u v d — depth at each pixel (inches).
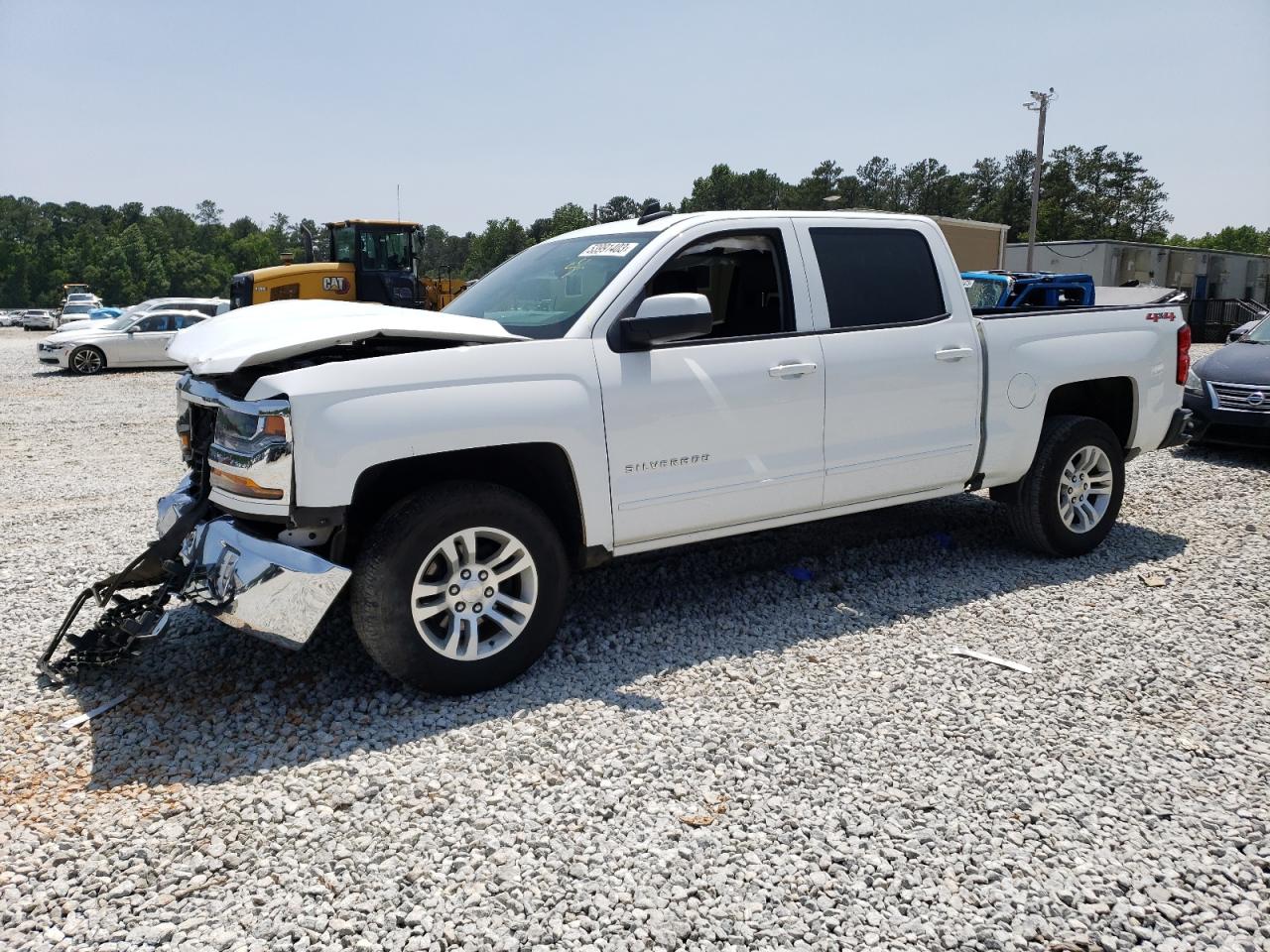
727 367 168.4
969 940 95.7
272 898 102.4
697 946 94.8
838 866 107.5
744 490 172.2
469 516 144.3
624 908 100.3
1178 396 233.6
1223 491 294.7
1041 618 183.2
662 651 168.1
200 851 111.0
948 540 230.4
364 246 727.1
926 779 125.5
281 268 715.4
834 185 5068.9
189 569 143.6
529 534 150.5
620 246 175.2
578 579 207.3
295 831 114.3
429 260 4894.2
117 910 100.8
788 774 126.8
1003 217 4402.1
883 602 192.1
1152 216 4360.2
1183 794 122.3
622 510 160.2
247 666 163.3
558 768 128.4
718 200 5123.0
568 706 146.4
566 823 115.6
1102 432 217.5
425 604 145.6
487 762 129.6
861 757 131.2
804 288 180.7
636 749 133.2
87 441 426.0
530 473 164.4
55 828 115.8
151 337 822.5
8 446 411.5
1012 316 207.9
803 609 188.2
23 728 142.1
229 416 141.3
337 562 143.3
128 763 131.4
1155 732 138.8
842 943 95.3
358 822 116.1
